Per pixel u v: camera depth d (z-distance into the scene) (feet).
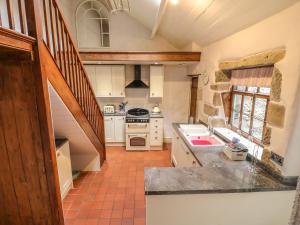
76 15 15.49
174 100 17.28
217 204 5.18
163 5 7.63
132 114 16.08
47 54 5.97
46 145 5.78
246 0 5.78
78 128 9.10
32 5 4.81
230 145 7.27
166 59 12.70
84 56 12.53
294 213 4.47
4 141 5.74
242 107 9.07
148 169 5.96
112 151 15.49
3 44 3.86
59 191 6.35
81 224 7.66
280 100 5.41
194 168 6.08
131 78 16.74
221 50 9.40
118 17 15.64
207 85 11.46
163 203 5.03
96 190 10.01
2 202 6.33
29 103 5.45
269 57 5.82
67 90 7.45
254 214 5.36
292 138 5.08
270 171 5.81
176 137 11.61
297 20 4.77
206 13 7.95
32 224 6.57
